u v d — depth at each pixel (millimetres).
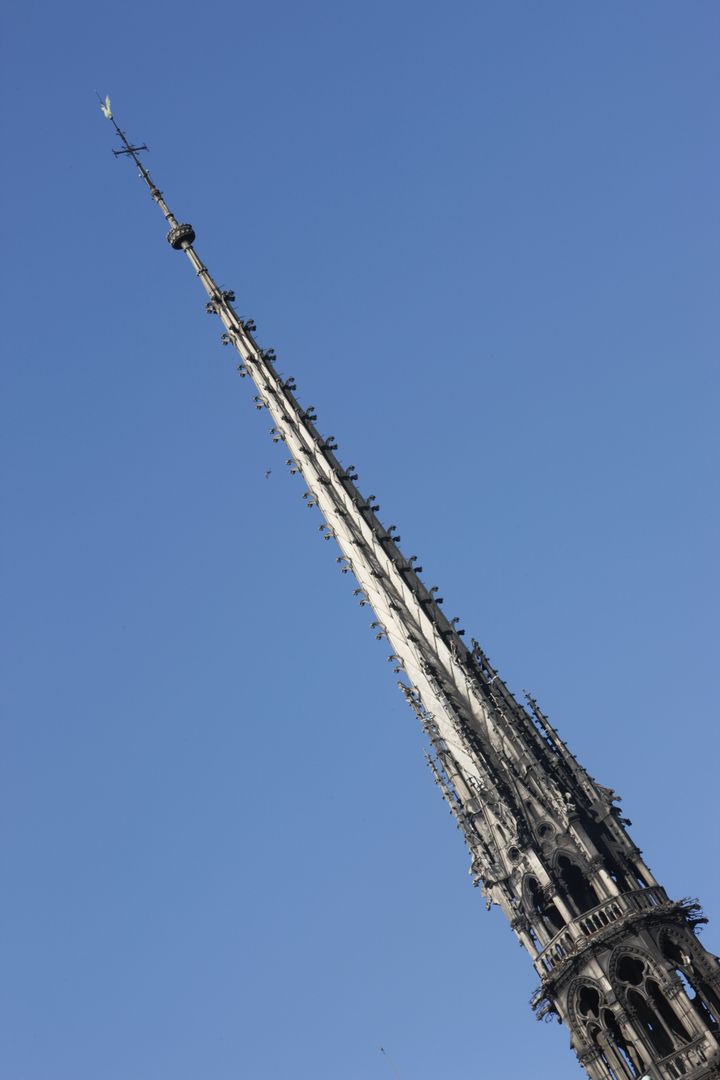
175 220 109188
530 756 87938
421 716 92375
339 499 98812
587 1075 81188
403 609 94562
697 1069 78375
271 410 102812
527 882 85125
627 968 81812
